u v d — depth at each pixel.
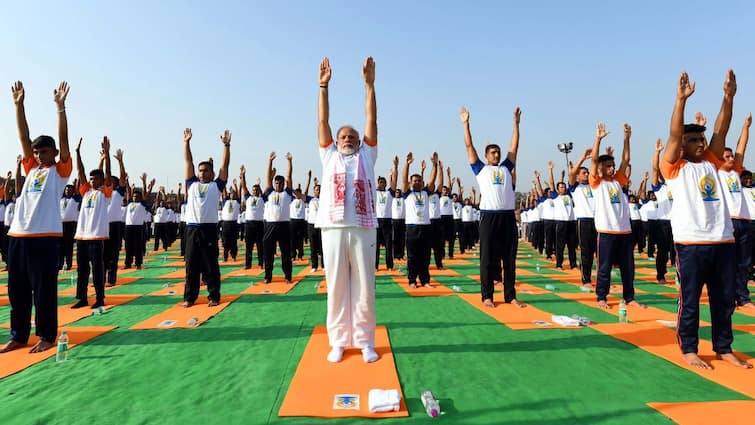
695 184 3.53
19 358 3.60
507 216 5.82
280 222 7.98
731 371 3.18
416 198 7.61
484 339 4.05
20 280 3.94
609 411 2.48
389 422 2.35
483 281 5.86
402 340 4.02
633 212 13.02
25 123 4.19
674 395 2.72
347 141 3.63
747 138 5.11
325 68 3.70
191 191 6.07
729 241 3.42
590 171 5.92
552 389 2.82
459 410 2.51
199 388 2.87
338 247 3.44
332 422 2.36
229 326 4.66
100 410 2.54
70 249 10.38
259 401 2.65
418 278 8.68
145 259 13.40
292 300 6.21
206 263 6.00
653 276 9.12
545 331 4.34
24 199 4.04
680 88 3.51
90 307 5.87
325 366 3.26
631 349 3.73
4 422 2.39
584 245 7.72
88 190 6.13
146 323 4.83
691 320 3.42
